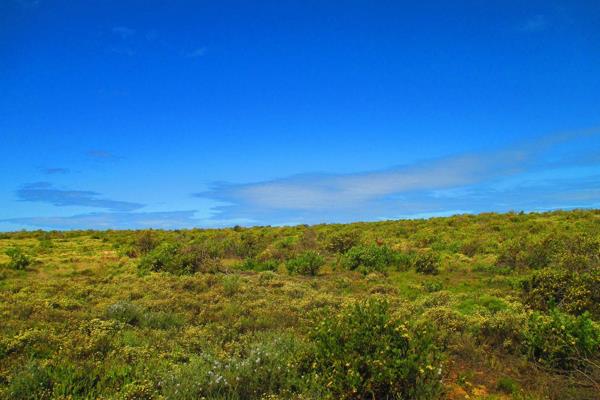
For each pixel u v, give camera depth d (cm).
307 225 4153
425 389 632
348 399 632
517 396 681
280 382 681
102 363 759
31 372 690
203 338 894
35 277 1833
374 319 705
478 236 2655
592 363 739
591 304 1035
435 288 1505
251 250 2534
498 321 930
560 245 1889
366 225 3753
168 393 638
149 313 1098
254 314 1105
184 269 1898
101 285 1563
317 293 1405
